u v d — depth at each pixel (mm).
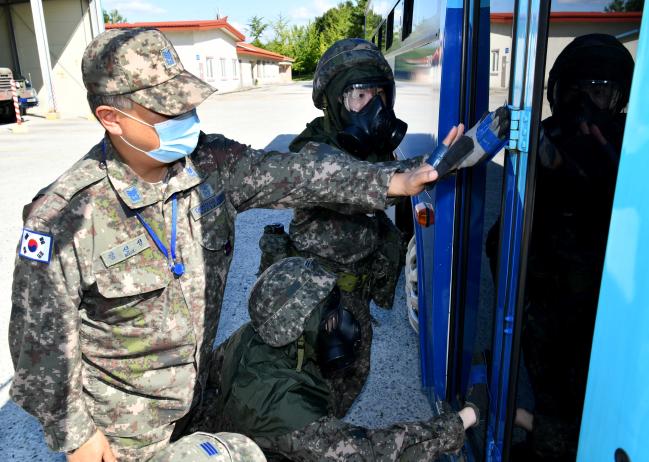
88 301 1646
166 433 1897
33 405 1584
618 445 991
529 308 1973
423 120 2850
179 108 1503
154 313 1688
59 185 1548
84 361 1738
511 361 1562
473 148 1722
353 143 2324
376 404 2945
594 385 1065
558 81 1713
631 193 958
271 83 50656
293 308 1824
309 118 16234
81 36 19188
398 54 4098
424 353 2824
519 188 1488
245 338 2010
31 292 1508
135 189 1591
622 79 1717
